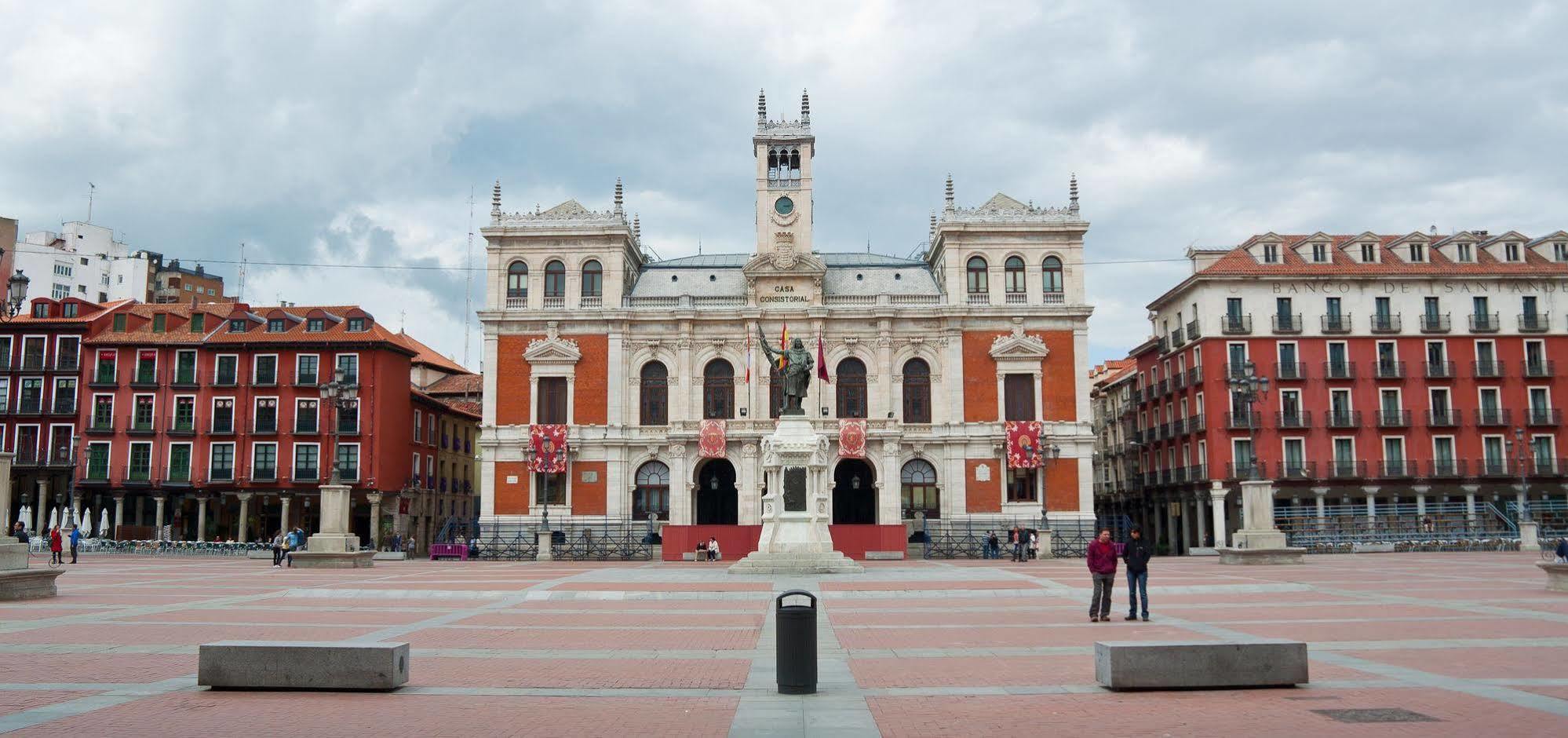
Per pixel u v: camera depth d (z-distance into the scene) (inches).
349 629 968.9
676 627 1001.5
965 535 2942.9
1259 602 1210.6
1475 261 3312.0
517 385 3058.6
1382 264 3294.8
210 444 3206.2
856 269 3260.3
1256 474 2053.4
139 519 3275.1
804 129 3208.7
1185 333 3380.9
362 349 3216.0
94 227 5319.9
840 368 3078.2
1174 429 3476.9
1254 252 3319.4
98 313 3474.4
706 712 583.2
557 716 572.4
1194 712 572.4
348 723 552.4
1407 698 604.7
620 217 3125.0
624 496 2997.0
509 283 3115.2
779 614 647.8
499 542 2923.2
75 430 3280.0
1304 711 571.5
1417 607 1128.2
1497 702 589.9
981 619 1067.9
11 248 4114.2
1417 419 3166.8
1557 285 3250.5
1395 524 2972.4
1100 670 656.4
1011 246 3097.9
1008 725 544.4
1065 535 2942.9
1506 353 3213.6
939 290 3198.8
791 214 3169.3
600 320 3063.5
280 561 2197.3
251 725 546.9
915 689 649.6
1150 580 1563.7
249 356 3243.1
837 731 534.6
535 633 947.3
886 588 1421.0
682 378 3053.6
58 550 2036.2
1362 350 3213.6
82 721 553.9
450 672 722.8
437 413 3735.2
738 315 3065.9
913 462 3036.4
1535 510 3107.8
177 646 836.0
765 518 1788.9
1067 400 3021.7
